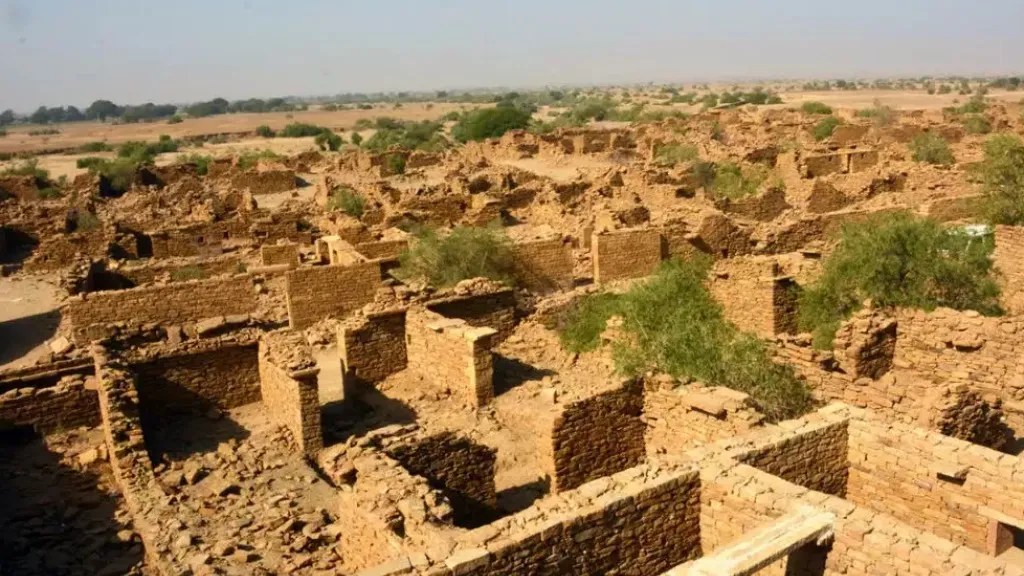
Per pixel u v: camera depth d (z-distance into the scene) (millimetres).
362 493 13219
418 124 165500
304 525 15320
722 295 26422
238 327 23891
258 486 17297
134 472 17469
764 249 36688
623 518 11977
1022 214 34469
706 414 16359
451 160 90312
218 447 19406
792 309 25562
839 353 19953
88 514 16734
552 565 11320
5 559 14859
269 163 84375
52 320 33906
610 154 86562
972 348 20156
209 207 57812
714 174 60000
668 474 12633
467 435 16672
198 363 21562
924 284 24359
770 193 47094
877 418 14664
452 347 22469
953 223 35500
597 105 193250
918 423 17172
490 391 22219
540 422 17109
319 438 19641
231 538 14820
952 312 20859
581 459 17250
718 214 37000
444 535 11367
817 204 46375
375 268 32188
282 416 20594
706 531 12758
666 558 12641
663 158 72000
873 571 10648
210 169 89625
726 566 9805
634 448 17922
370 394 23375
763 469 13586
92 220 54750
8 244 50906
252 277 34062
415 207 51375
